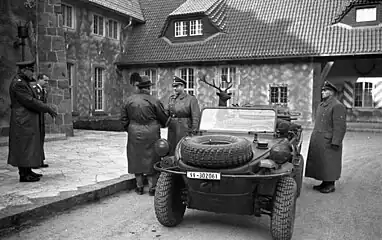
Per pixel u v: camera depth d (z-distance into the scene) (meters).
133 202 5.96
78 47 19.56
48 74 13.70
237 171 4.05
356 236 4.59
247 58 20.05
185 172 4.24
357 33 19.36
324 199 6.33
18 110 6.20
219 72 21.67
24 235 4.46
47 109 6.33
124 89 23.83
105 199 6.11
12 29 12.13
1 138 11.53
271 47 20.09
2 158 9.05
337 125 6.57
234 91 21.45
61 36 14.05
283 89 20.38
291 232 4.22
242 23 22.27
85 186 6.18
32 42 13.04
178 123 6.81
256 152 4.45
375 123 23.06
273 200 4.29
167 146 4.96
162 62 22.08
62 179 6.72
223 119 5.68
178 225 4.92
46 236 4.44
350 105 24.39
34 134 6.30
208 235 4.56
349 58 19.02
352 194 6.67
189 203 4.56
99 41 21.30
